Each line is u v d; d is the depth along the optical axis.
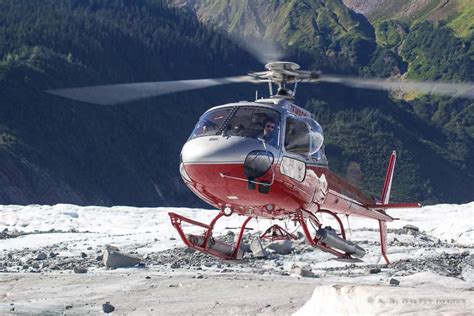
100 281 22.53
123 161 173.12
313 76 20.28
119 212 49.91
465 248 31.05
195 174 19.38
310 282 22.03
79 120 171.12
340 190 23.05
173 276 23.36
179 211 51.28
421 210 53.53
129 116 187.00
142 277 23.05
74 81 186.50
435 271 24.86
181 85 20.02
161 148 188.38
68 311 18.69
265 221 43.16
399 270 25.08
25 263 27.20
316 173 20.81
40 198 139.50
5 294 21.12
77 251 30.05
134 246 31.45
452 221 39.19
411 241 32.00
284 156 19.39
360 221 42.97
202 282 21.69
